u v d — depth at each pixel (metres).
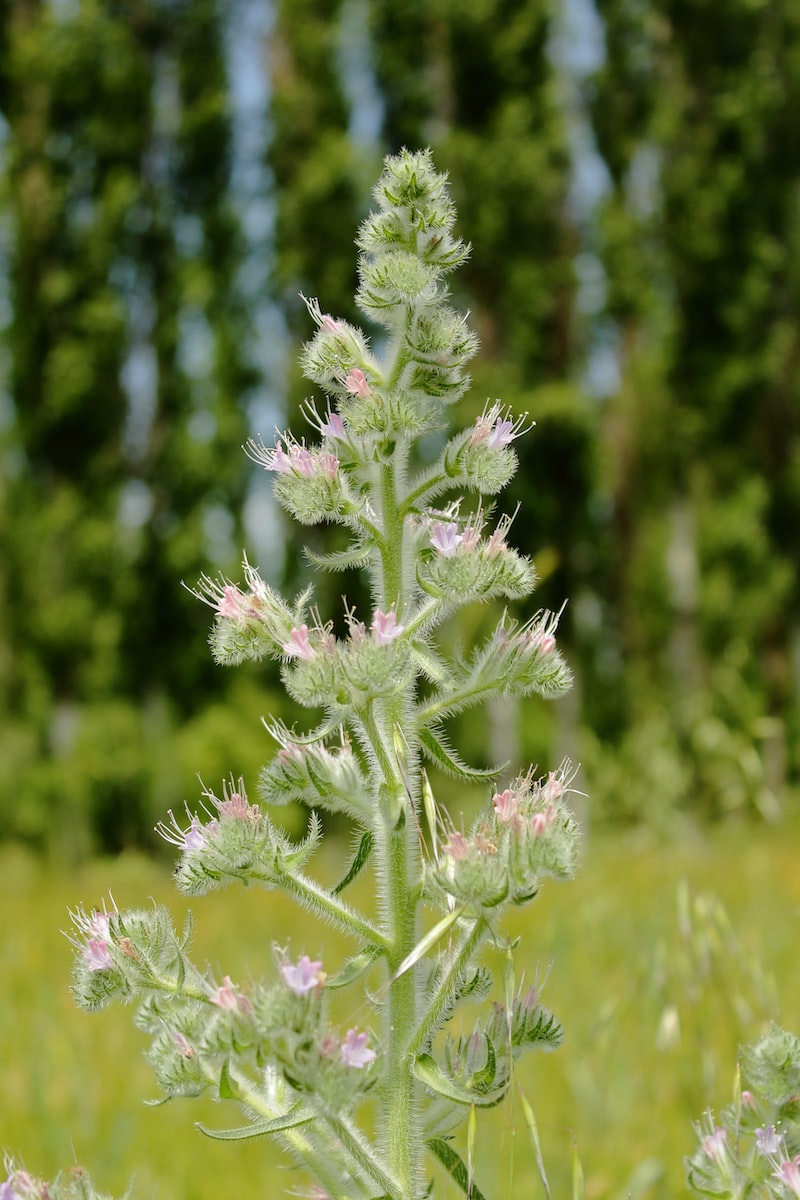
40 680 25.80
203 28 27.06
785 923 7.65
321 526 24.95
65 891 13.49
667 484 28.09
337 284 25.34
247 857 3.13
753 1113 3.34
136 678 25.81
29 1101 5.64
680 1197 4.49
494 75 26.25
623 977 5.79
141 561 25.84
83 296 25.41
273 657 3.40
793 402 30.06
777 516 29.97
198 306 25.84
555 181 26.23
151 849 24.95
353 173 25.66
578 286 26.95
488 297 26.00
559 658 3.35
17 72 25.69
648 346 27.89
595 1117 4.98
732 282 27.44
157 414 26.25
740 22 27.56
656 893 8.77
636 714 26.27
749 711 19.62
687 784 15.09
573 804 15.88
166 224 26.58
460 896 2.96
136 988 3.13
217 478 25.66
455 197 25.92
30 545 25.61
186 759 24.86
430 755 3.25
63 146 25.83
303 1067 2.76
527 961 6.45
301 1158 3.00
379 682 3.13
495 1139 4.66
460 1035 3.24
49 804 24.72
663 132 27.06
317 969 2.88
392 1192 2.90
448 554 3.31
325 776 3.24
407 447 3.41
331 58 26.72
